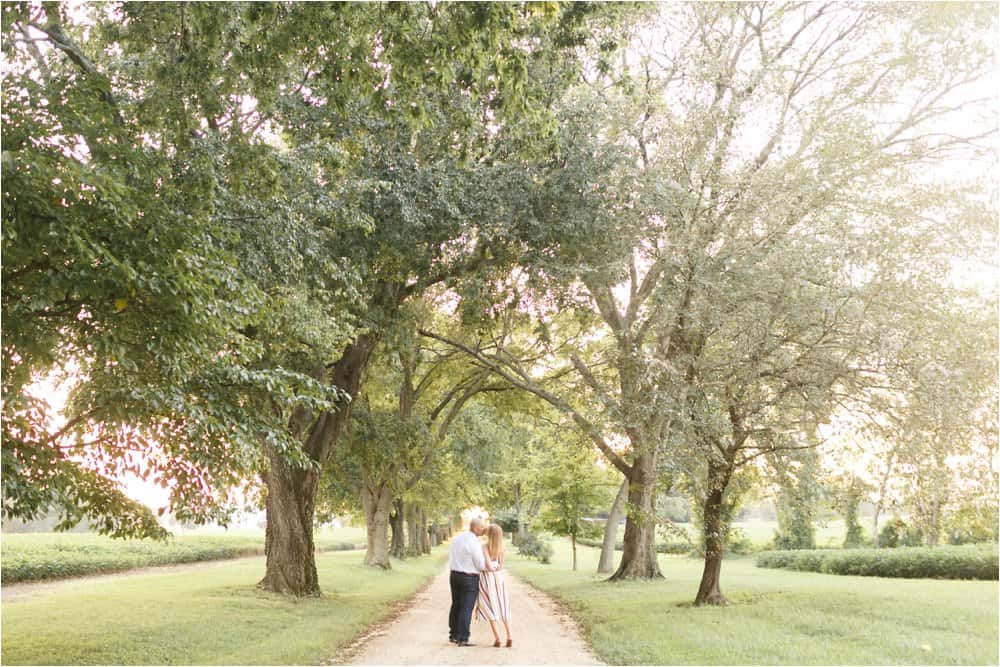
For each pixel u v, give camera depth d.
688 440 14.23
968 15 18.66
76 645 9.70
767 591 18.92
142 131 11.49
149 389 8.17
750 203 14.49
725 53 19.70
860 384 13.55
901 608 14.14
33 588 21.05
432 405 34.94
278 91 13.56
